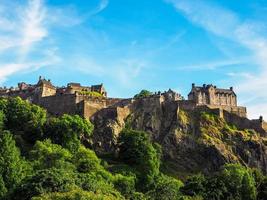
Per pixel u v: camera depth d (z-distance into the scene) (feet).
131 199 551.59
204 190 597.11
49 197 394.11
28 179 466.29
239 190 608.19
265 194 614.34
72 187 435.12
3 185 491.72
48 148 631.15
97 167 621.72
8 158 537.65
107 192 474.08
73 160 629.10
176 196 558.56
